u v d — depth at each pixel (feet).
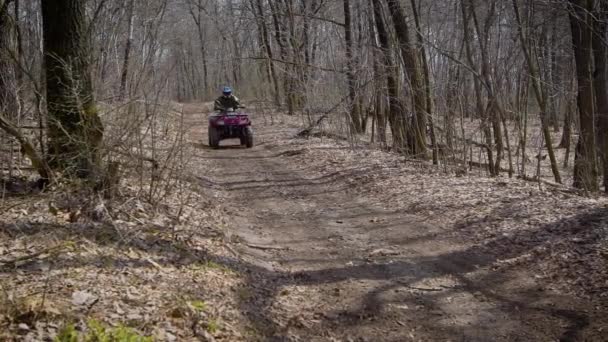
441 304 18.70
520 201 29.86
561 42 71.05
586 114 44.57
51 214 22.38
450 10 63.72
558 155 77.61
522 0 51.65
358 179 41.57
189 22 182.19
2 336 12.36
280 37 96.32
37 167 24.49
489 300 18.85
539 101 46.55
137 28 72.54
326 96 70.69
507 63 55.36
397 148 53.72
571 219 25.22
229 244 24.26
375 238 26.91
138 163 27.17
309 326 16.83
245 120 64.18
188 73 197.06
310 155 54.75
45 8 24.12
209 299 17.10
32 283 15.69
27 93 28.60
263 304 17.99
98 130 24.23
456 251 24.08
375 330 16.80
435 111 55.31
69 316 13.67
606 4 45.52
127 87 31.91
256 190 40.01
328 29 74.23
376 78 55.67
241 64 123.95
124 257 19.16
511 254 22.75
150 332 13.88
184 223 25.72
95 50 36.78
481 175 42.32
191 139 71.82
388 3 49.29
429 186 36.45
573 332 16.17
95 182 24.04
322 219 31.27
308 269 22.41
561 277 19.90
